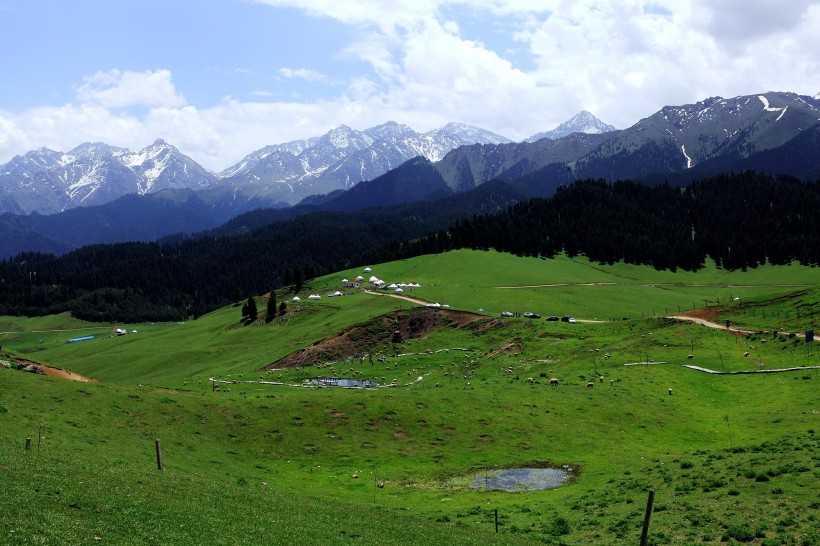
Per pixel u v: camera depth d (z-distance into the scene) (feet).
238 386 397.39
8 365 253.03
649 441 214.90
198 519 105.91
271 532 105.70
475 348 468.75
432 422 226.79
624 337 401.49
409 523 127.65
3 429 160.15
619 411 244.63
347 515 129.49
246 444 200.75
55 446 154.30
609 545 113.29
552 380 288.51
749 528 111.96
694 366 315.78
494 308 608.60
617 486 160.45
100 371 557.33
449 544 111.86
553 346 412.57
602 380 292.20
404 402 241.96
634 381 287.28
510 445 210.59
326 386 388.78
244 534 101.81
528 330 474.49
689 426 230.68
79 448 158.30
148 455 168.45
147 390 229.04
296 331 613.52
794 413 224.33
